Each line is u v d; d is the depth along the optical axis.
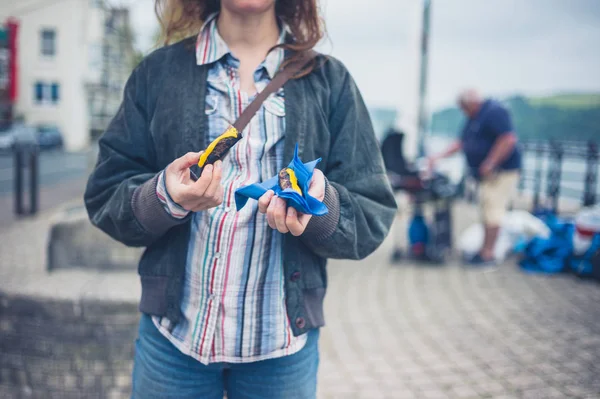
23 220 8.17
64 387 2.61
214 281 1.24
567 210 8.28
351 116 1.34
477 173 5.68
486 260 5.77
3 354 2.63
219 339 1.25
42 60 38.00
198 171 1.21
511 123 5.45
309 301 1.32
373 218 1.29
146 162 1.36
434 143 9.59
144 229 1.23
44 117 38.66
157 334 1.32
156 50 1.39
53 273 3.00
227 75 1.30
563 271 5.43
